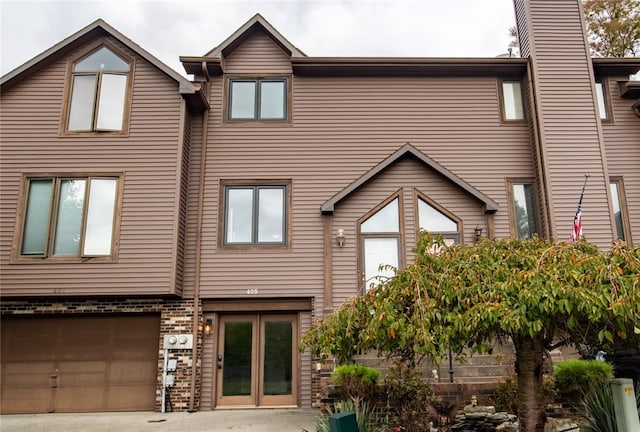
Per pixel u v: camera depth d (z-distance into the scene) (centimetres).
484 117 1222
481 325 481
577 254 516
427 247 584
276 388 1077
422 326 481
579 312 464
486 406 823
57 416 984
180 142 1104
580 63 1200
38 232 1055
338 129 1202
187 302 1084
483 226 1145
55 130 1103
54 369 1051
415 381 823
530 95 1196
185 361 1050
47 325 1070
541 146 1155
